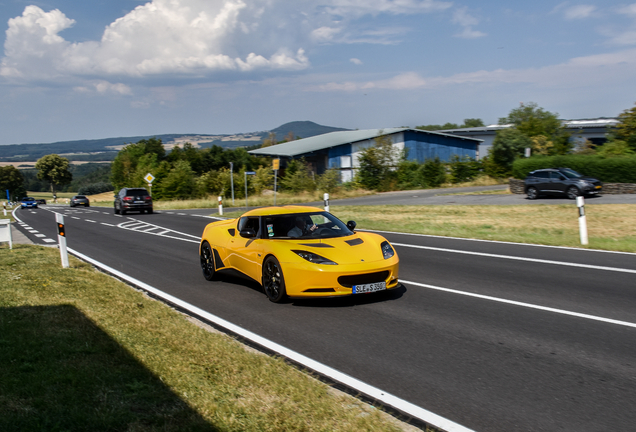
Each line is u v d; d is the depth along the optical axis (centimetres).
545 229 1357
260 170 4438
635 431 304
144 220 2319
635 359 424
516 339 485
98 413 316
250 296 703
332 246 642
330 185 3803
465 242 1173
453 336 499
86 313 571
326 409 332
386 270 622
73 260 1043
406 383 386
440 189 3841
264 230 703
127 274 908
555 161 2847
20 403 330
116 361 414
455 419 325
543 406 341
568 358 431
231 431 299
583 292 667
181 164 4484
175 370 396
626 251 984
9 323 518
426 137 5209
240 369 404
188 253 1170
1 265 927
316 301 654
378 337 501
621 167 2527
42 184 18625
